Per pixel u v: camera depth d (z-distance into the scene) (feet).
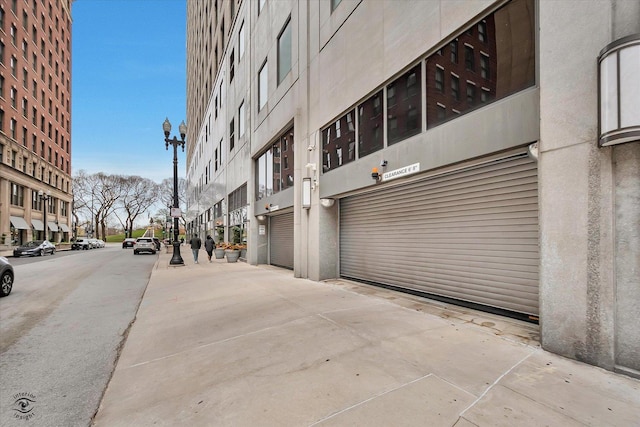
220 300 25.50
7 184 108.47
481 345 13.41
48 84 145.69
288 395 10.28
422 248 22.25
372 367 11.84
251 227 53.31
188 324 19.49
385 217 25.80
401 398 9.69
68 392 11.85
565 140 12.00
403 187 23.90
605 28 10.98
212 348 15.16
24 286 35.50
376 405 9.41
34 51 130.93
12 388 12.17
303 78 35.17
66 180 170.50
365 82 25.02
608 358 10.80
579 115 11.59
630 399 9.21
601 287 10.96
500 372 11.01
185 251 110.73
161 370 13.24
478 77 16.69
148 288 33.58
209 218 105.09
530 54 14.38
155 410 10.14
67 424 9.84
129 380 12.55
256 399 10.21
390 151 22.39
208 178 108.17
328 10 30.45
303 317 18.66
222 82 84.12
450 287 20.16
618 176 10.64
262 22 50.47
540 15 12.94
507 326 15.52
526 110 13.94
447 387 10.19
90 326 20.15
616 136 10.16
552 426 8.18
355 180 26.05
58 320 21.56
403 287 23.95
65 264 63.26
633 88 9.84
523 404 9.14
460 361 11.98
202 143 124.06
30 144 126.62
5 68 108.68
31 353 15.70
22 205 121.70
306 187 32.81
